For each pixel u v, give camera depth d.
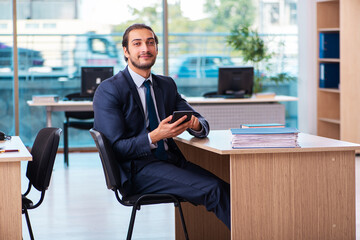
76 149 8.33
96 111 3.07
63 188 5.71
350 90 7.20
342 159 2.73
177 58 8.56
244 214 2.64
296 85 8.80
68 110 6.88
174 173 2.93
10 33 8.16
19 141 3.40
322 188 2.72
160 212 4.73
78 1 8.30
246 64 8.59
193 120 3.03
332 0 7.64
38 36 8.23
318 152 2.71
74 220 4.47
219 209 2.83
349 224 2.76
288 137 2.65
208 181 2.85
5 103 8.23
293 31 8.73
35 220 4.47
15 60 8.16
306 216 2.71
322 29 7.73
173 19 8.49
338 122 7.57
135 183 3.01
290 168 2.68
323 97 8.00
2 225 2.63
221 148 2.64
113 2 8.38
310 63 8.62
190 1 8.49
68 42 8.32
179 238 3.63
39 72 8.27
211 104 7.23
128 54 3.16
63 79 8.34
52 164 3.09
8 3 8.12
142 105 3.14
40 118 8.29
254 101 7.17
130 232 2.93
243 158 2.63
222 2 8.55
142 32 3.12
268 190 2.66
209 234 3.67
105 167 2.93
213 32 8.58
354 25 7.12
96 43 8.38
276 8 8.66
